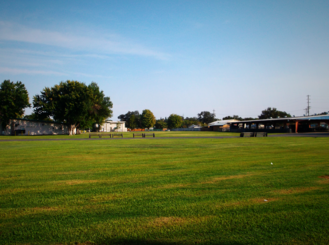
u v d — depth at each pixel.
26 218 4.75
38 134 69.69
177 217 4.69
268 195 6.00
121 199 5.85
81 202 5.67
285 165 10.33
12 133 64.94
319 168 9.52
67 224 4.44
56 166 10.95
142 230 4.16
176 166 10.59
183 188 6.79
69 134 65.81
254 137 35.97
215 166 10.41
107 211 5.05
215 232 4.06
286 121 57.56
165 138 37.00
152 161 12.27
